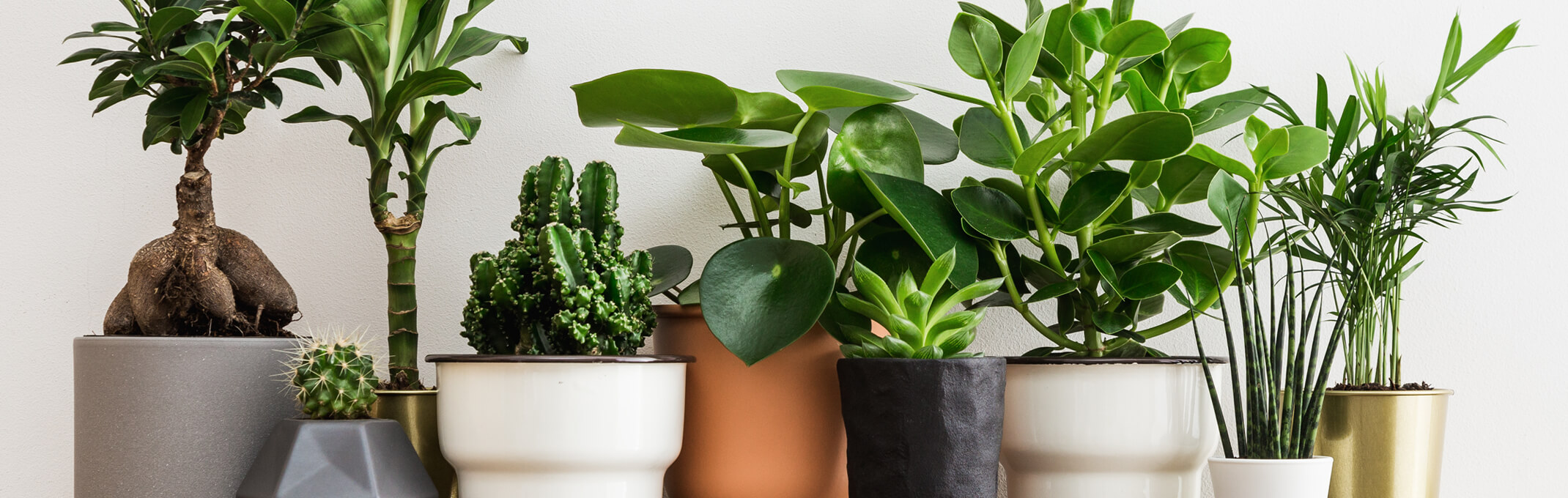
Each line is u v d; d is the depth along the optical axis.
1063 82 0.91
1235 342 1.05
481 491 0.74
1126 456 0.80
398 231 0.91
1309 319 0.81
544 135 1.12
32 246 1.08
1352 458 0.86
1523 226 1.03
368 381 0.77
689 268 0.92
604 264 0.79
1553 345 1.01
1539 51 1.04
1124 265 0.90
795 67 1.12
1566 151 1.02
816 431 0.87
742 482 0.86
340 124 1.11
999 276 0.95
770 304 0.81
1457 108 1.04
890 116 0.90
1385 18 1.06
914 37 1.11
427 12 0.91
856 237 0.95
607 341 0.77
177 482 0.76
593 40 1.13
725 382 0.86
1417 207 0.97
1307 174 1.02
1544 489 1.00
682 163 1.11
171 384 0.77
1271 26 1.08
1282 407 0.81
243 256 0.87
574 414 0.72
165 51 0.82
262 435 0.80
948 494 0.72
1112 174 0.87
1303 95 1.07
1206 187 0.98
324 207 1.10
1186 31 0.87
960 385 0.73
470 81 0.84
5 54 1.10
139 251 0.82
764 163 0.95
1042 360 0.82
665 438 0.77
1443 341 1.03
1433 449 0.87
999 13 1.10
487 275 0.79
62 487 1.06
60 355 1.07
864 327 0.88
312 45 0.86
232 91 0.83
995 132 0.96
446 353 1.09
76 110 1.10
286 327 1.05
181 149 0.94
